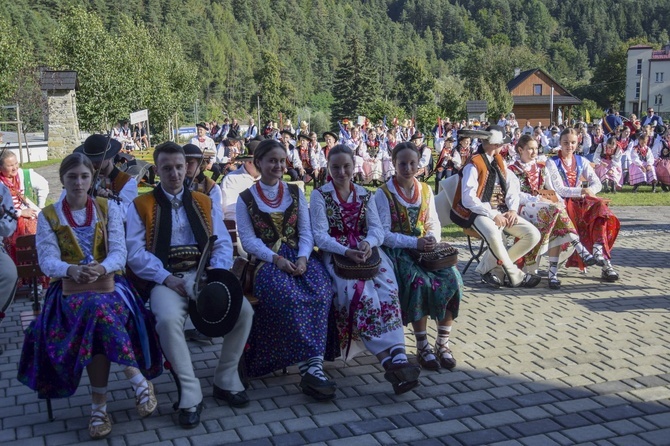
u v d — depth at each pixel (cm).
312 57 16138
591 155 2114
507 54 8956
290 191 512
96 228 436
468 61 9331
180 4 14588
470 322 628
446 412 447
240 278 497
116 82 3394
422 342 526
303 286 482
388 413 446
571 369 517
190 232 470
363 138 2019
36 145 2856
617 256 920
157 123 4200
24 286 746
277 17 17350
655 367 521
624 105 10012
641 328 612
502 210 729
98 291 422
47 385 416
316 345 467
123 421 436
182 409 428
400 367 461
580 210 781
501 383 493
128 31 4062
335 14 19325
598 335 593
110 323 406
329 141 1738
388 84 15300
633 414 442
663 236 1073
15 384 497
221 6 16850
